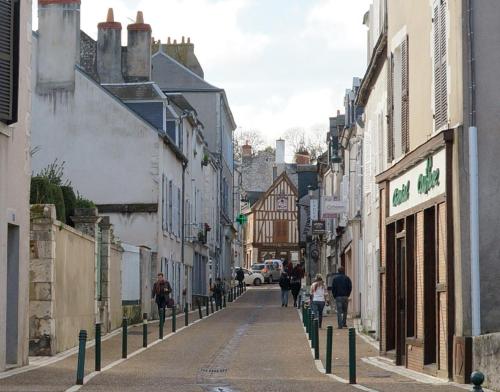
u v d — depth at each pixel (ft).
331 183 184.44
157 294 114.52
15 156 61.57
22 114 62.80
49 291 73.26
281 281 167.53
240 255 334.85
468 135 55.47
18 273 62.75
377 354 79.61
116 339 91.25
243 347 83.66
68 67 133.18
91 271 91.25
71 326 81.46
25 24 62.90
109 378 57.16
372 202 100.68
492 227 55.31
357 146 123.65
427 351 63.31
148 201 132.26
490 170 55.47
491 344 49.67
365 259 109.19
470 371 53.93
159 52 218.38
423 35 64.90
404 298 70.74
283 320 126.11
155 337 94.79
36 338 73.05
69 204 97.45
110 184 132.57
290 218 357.00
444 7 59.00
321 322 110.73
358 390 50.42
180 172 156.35
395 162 74.43
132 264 115.85
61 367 64.34
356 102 112.16
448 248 56.59
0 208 58.75
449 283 56.54
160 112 138.72
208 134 219.00
